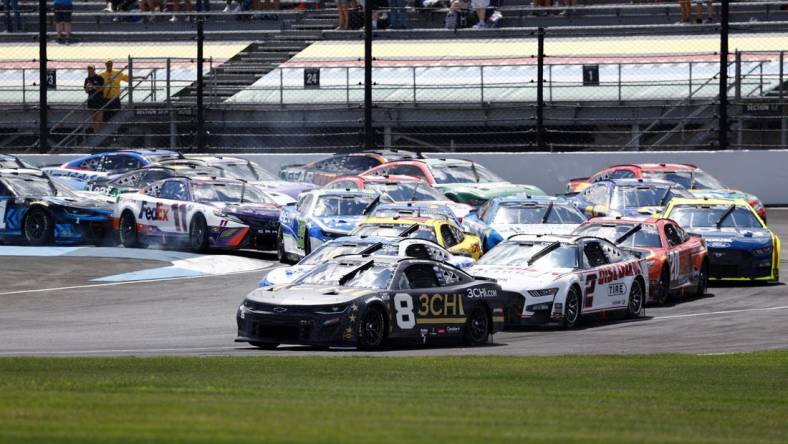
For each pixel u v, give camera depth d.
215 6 167.12
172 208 94.75
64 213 96.44
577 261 66.31
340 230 84.19
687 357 51.03
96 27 167.38
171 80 136.00
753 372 46.41
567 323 64.19
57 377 40.47
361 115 138.00
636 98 135.25
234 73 148.25
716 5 153.00
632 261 69.56
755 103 130.50
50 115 142.38
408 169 113.94
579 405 36.53
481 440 28.19
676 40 146.38
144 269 86.31
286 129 138.88
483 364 47.38
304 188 113.69
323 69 145.00
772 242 83.75
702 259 79.00
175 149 136.62
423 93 139.75
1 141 145.38
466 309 57.12
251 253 97.19
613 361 49.22
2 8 170.12
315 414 31.98
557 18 157.25
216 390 37.38
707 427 33.19
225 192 96.56
